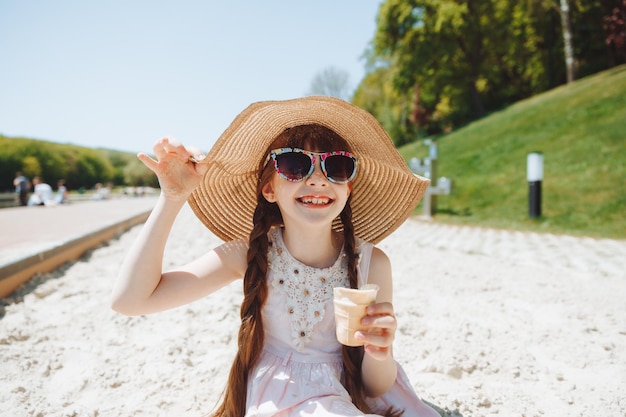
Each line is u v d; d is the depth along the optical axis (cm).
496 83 3316
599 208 963
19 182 2527
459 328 344
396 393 194
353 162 183
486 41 3089
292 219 186
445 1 3014
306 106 180
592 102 1556
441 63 3219
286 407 160
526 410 231
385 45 3378
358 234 230
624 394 247
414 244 770
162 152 166
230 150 180
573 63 2294
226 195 204
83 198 3988
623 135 1237
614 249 704
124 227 968
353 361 184
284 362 175
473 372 278
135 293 166
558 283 489
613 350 309
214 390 250
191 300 182
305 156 177
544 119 1641
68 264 580
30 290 443
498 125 1878
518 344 318
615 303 414
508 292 455
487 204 1196
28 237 805
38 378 264
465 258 637
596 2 2627
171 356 296
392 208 219
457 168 1570
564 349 310
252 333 175
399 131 4138
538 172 994
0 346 303
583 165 1179
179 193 171
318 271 184
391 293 204
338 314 151
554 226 936
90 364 284
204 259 191
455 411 230
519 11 2939
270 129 193
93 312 386
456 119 3481
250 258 182
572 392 251
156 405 235
